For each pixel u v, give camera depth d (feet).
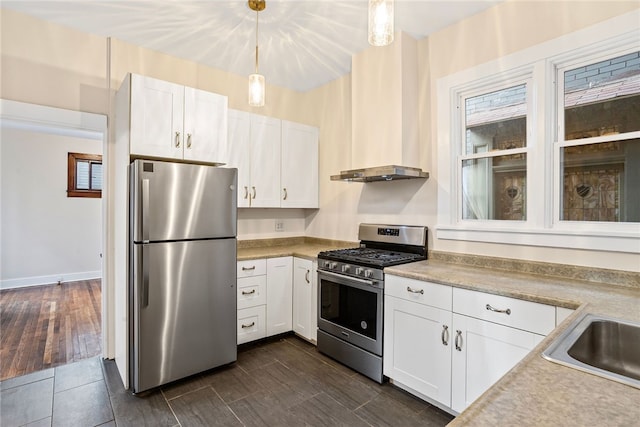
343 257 8.62
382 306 7.68
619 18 5.85
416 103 8.84
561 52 6.51
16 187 16.57
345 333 8.55
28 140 16.85
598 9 6.09
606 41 5.99
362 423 6.37
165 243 7.47
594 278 6.12
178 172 7.66
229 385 7.75
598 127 6.34
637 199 5.94
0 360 8.89
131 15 7.80
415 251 8.93
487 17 7.58
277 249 11.25
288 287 10.45
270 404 6.99
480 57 7.72
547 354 3.00
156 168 7.34
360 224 10.46
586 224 6.40
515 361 5.54
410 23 8.15
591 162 6.43
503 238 7.32
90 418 6.49
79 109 8.48
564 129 6.74
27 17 7.84
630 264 5.79
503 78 7.43
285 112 12.44
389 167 7.92
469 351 6.14
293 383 7.83
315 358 9.14
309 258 9.83
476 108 8.13
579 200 6.56
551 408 2.14
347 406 6.91
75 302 14.12
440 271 7.18
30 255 16.96
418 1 7.25
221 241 8.41
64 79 8.29
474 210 8.18
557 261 6.61
